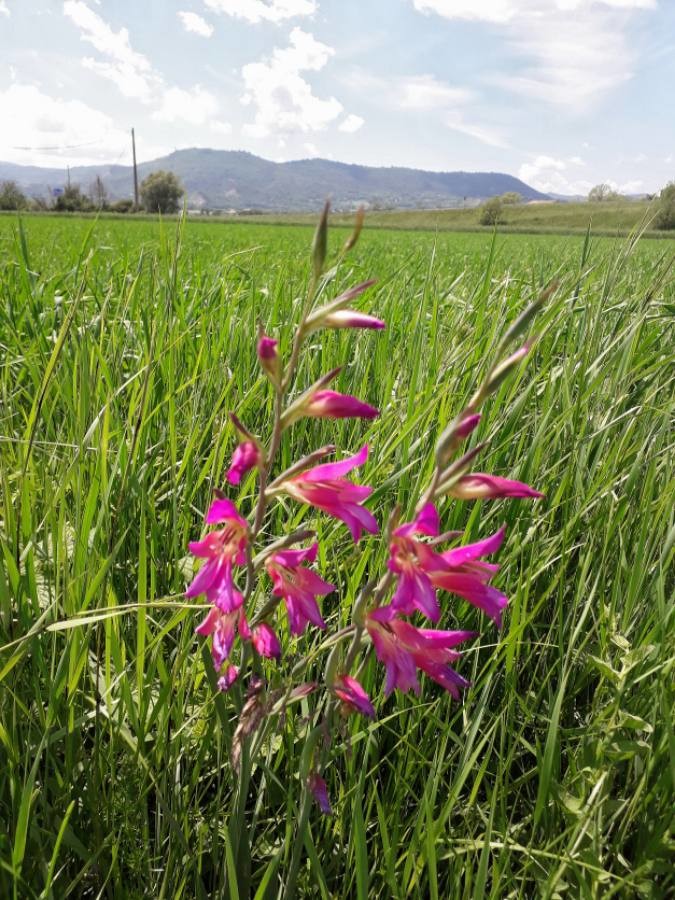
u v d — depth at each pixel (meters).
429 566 1.04
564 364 2.97
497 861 1.51
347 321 1.03
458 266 8.84
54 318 4.05
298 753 1.82
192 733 1.81
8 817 1.58
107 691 1.71
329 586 1.18
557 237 28.38
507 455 2.60
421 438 2.30
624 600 2.12
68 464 2.25
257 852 1.73
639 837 1.58
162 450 2.79
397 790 1.69
